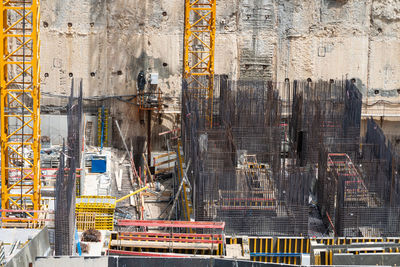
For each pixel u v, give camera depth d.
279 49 82.62
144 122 82.19
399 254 37.47
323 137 64.50
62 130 77.62
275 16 81.81
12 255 32.72
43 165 63.72
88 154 73.06
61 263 31.97
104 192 62.94
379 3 82.25
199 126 59.22
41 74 80.00
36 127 46.53
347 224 49.75
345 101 69.94
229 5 80.81
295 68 83.19
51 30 79.12
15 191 52.78
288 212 49.06
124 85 81.38
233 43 81.88
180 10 80.31
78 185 57.44
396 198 51.00
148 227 57.28
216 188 49.53
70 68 80.31
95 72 80.69
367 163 57.16
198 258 32.19
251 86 68.75
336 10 82.19
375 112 85.19
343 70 83.88
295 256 46.16
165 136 82.56
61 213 39.56
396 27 83.12
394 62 84.12
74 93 80.19
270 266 31.77
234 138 63.22
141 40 80.50
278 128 63.22
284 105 80.50
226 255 39.81
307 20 82.12
